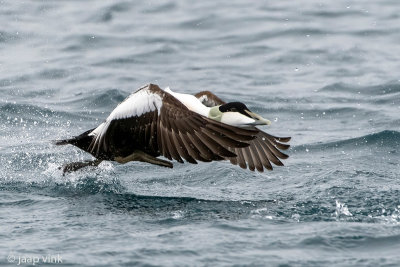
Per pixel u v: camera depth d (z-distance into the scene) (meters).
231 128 9.84
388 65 23.22
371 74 22.44
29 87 21.12
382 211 11.26
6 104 19.08
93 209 11.39
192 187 13.20
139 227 10.37
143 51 24.89
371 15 28.56
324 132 17.55
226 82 21.89
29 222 10.59
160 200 12.04
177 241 9.70
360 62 23.66
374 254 9.38
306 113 19.23
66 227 10.34
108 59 24.00
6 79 21.72
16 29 26.42
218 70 23.11
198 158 9.72
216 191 12.77
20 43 25.23
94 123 18.33
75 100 20.00
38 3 29.44
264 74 22.77
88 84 21.55
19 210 11.29
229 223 10.57
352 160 14.99
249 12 29.33
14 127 17.69
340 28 27.16
